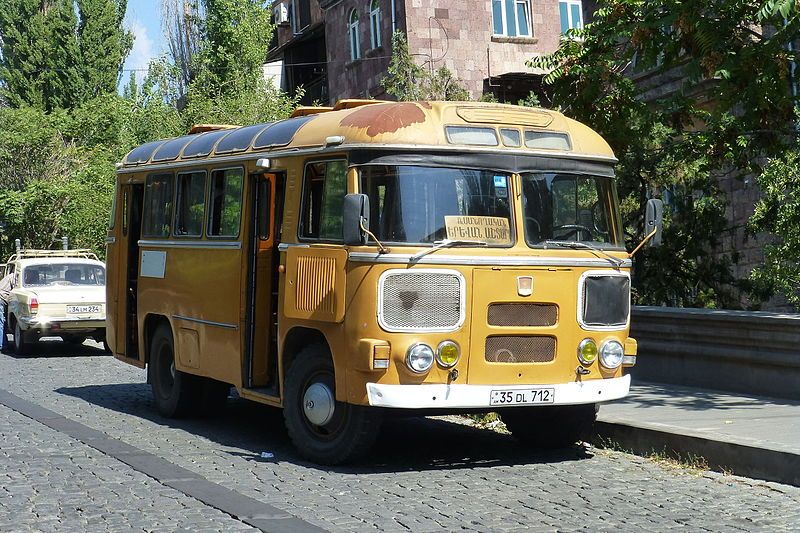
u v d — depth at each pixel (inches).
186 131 1362.0
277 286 445.4
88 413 535.2
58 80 2041.1
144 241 544.1
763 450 366.9
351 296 374.6
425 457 416.5
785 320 485.7
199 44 1726.1
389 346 368.5
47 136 1414.9
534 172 397.1
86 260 930.1
